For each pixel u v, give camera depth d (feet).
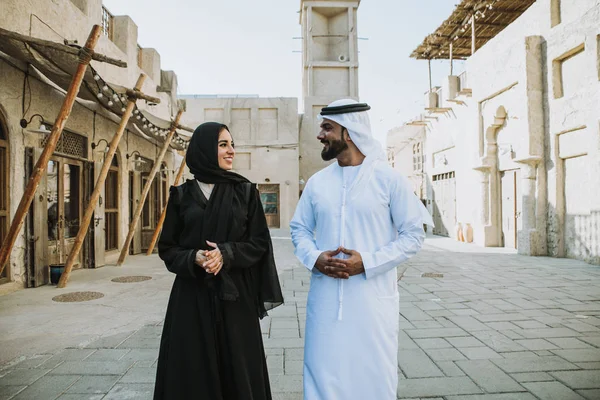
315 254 6.12
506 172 41.96
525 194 35.19
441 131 56.70
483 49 43.16
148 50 40.93
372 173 6.39
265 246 7.08
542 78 34.30
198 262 6.21
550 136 33.47
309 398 6.00
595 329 14.14
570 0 31.58
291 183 75.10
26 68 21.18
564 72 32.63
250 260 6.66
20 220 17.57
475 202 46.03
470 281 23.31
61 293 20.36
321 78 80.84
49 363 11.14
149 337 13.43
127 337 13.42
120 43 34.32
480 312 16.53
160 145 43.86
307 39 81.05
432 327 14.52
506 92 39.27
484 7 44.09
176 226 6.89
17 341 13.02
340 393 5.87
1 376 10.30
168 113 45.44
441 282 23.09
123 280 23.94
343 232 6.21
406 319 15.58
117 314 16.42
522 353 11.90
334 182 6.61
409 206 6.23
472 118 45.65
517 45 35.91
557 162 33.01
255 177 75.31
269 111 76.18
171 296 6.77
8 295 19.85
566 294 19.72
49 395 9.24
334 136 6.50
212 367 6.21
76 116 26.73
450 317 15.80
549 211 33.99
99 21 29.91
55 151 24.64
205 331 6.31
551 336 13.42
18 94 20.86
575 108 30.68
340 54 82.38
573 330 14.05
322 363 6.00
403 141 75.36
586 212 30.55
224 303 6.49
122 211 34.76
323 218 6.44
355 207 6.23
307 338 6.37
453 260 32.14
